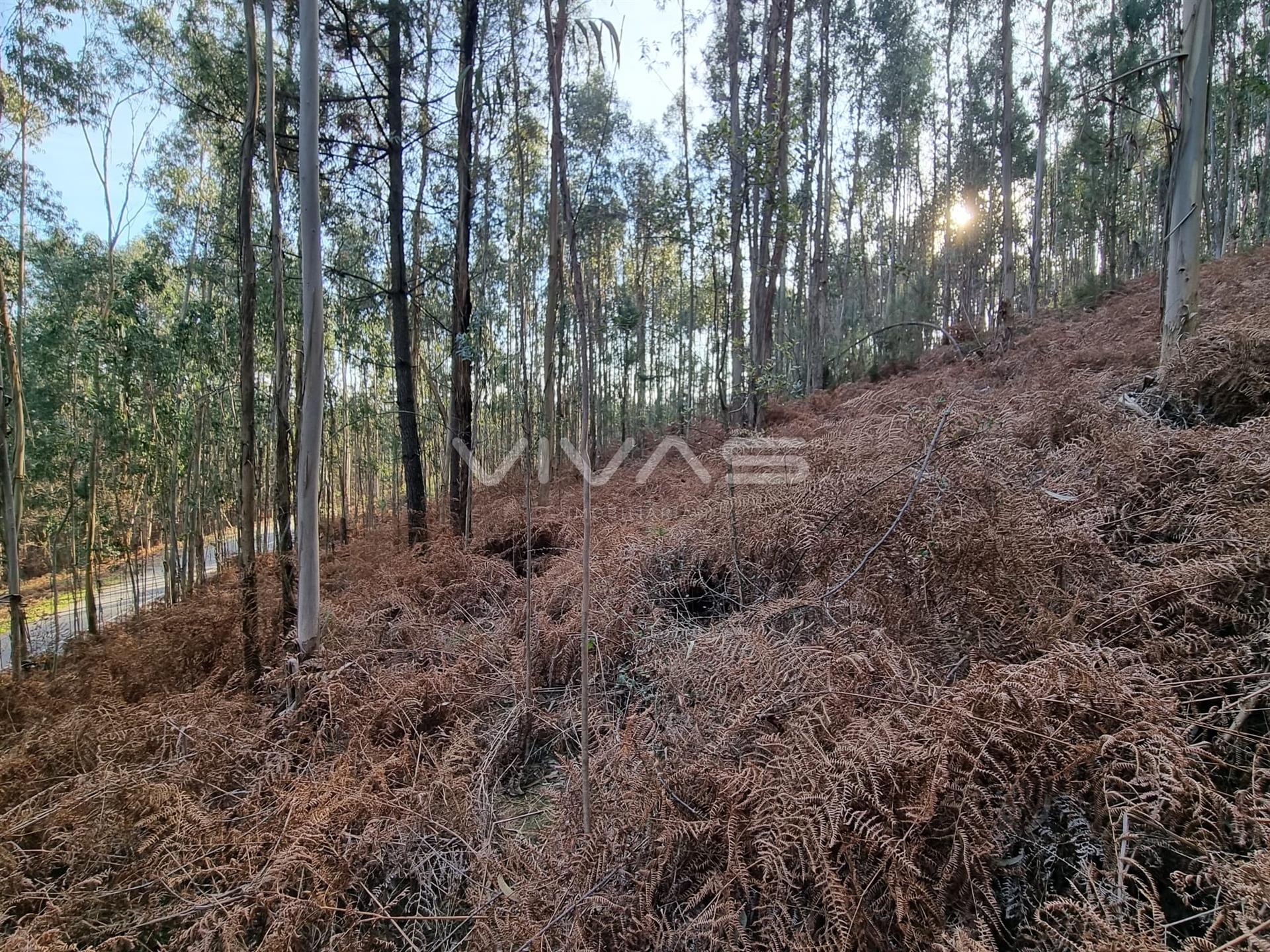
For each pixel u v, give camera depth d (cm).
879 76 1385
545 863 173
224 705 281
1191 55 365
